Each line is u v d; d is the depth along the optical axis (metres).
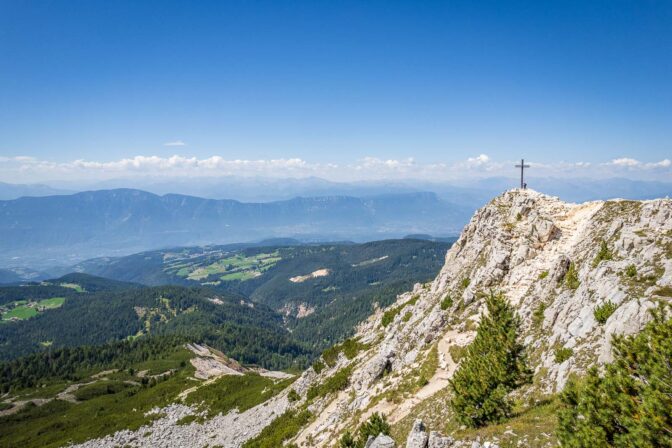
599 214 51.75
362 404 54.66
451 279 71.12
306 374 86.50
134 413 124.00
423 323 62.06
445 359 49.59
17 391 198.00
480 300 56.06
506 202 73.25
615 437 19.33
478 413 30.53
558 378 31.77
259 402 102.00
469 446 28.08
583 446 20.19
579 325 35.56
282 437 66.12
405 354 60.03
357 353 79.50
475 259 67.50
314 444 55.28
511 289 54.00
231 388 125.00
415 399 44.88
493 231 67.81
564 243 55.12
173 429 103.44
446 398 39.12
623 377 20.23
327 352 86.94
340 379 70.19
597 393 20.94
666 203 41.81
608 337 29.58
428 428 35.91
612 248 41.84
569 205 63.44
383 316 89.94
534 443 24.97
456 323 55.62
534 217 63.31
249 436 80.56
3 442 130.50
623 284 34.38
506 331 34.53
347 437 40.94
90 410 147.75
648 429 17.89
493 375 32.12
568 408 22.72
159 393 144.25
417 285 99.88
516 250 59.09
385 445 35.19
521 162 74.06
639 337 20.62
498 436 27.31
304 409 73.50
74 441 109.50
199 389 128.62
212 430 96.19
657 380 18.56
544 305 45.53
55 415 153.88
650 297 29.47
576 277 43.28
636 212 45.00
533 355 38.84
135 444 99.94
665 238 36.88
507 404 31.05
